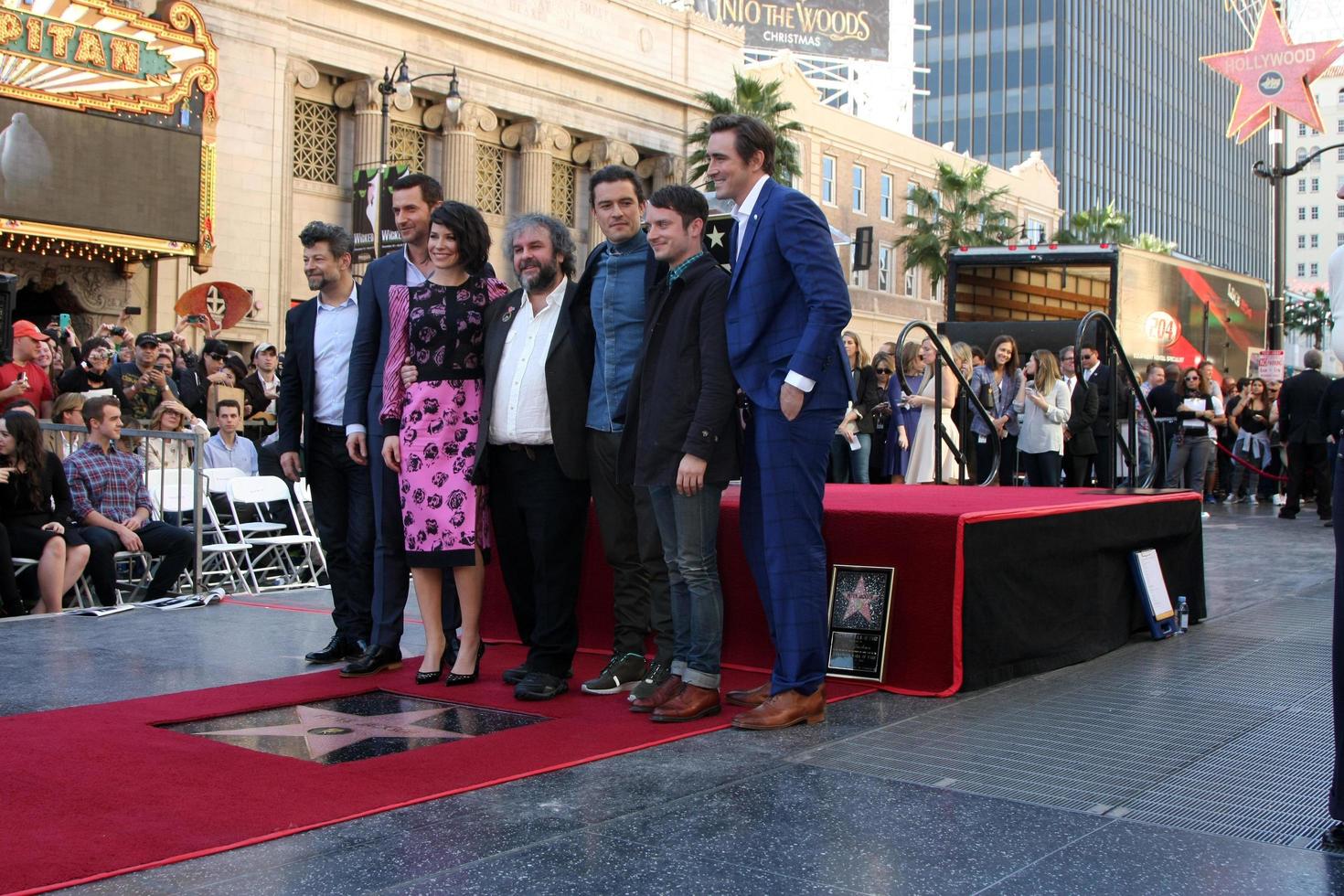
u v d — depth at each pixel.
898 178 51.59
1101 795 3.73
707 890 2.89
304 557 10.88
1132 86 88.25
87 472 8.57
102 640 6.61
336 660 5.99
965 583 5.18
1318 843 3.29
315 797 3.62
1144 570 6.57
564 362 5.07
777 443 4.58
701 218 4.72
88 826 3.34
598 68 36.78
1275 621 7.27
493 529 5.55
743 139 4.60
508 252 5.15
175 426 9.82
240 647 6.39
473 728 4.65
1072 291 20.47
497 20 33.59
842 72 60.53
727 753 4.20
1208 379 17.33
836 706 4.97
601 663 6.06
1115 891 2.91
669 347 4.72
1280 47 22.45
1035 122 79.50
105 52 23.61
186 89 25.12
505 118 35.38
